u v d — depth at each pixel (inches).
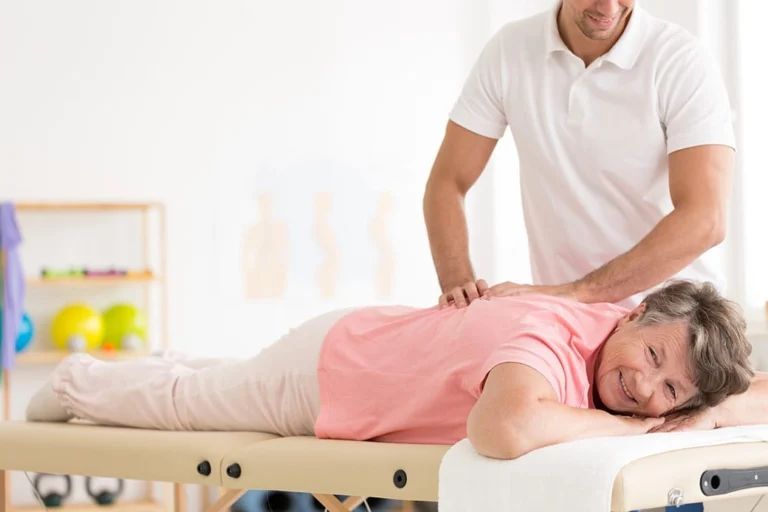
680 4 207.0
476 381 78.3
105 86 233.3
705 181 93.4
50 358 213.8
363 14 247.1
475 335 80.4
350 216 244.5
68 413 104.0
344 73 245.6
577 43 98.8
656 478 63.4
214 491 215.3
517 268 251.0
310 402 92.0
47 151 230.2
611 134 98.0
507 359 72.5
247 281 238.7
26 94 229.9
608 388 76.9
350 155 245.0
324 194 243.4
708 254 99.4
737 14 200.1
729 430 72.0
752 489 68.4
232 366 97.6
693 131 94.2
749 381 75.7
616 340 77.6
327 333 92.4
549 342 74.6
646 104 96.3
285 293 240.4
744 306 197.2
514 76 103.0
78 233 230.4
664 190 99.3
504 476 66.5
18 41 229.9
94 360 103.3
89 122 232.2
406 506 166.9
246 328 238.4
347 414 87.7
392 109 247.6
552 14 100.7
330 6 245.3
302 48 243.8
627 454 63.5
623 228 100.3
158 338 234.4
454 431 82.4
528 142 102.7
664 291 77.9
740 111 198.8
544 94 100.8
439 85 250.2
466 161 108.2
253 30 241.1
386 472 77.5
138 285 232.7
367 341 89.3
